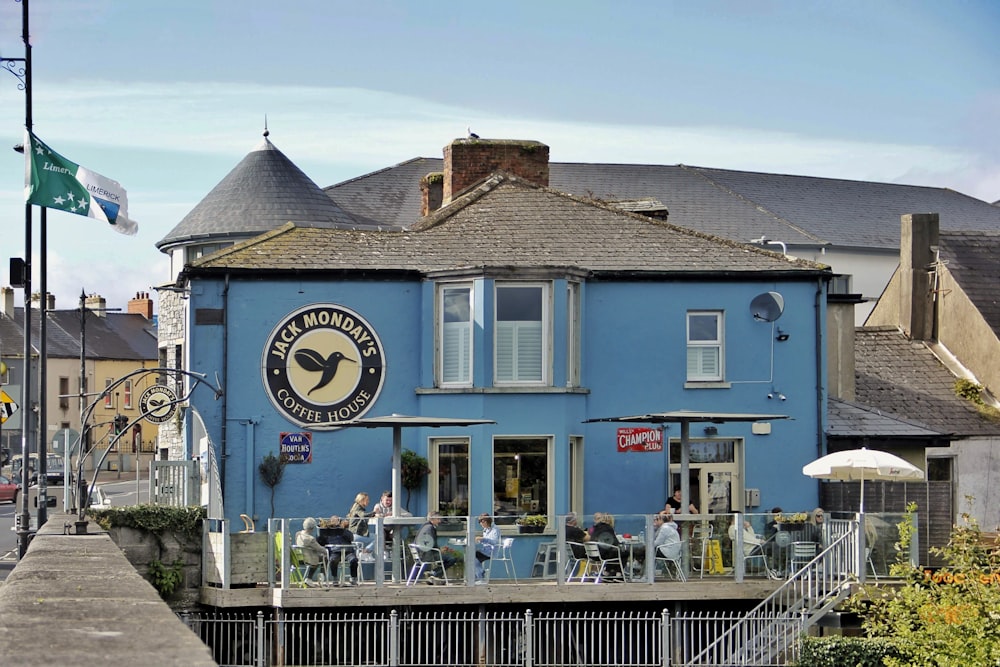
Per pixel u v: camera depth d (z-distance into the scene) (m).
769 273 28.20
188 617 22.36
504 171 32.03
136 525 22.95
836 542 23.42
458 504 26.58
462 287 26.72
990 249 36.22
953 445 32.03
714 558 23.61
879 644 21.08
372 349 26.89
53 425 89.31
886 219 59.00
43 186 29.16
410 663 22.58
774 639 22.53
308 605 22.11
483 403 26.16
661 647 22.25
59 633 5.73
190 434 26.30
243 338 26.48
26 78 29.45
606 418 25.84
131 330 98.31
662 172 57.50
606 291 27.73
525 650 21.77
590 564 23.22
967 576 19.56
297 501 26.39
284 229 28.25
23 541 27.95
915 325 35.47
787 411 28.25
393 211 48.53
